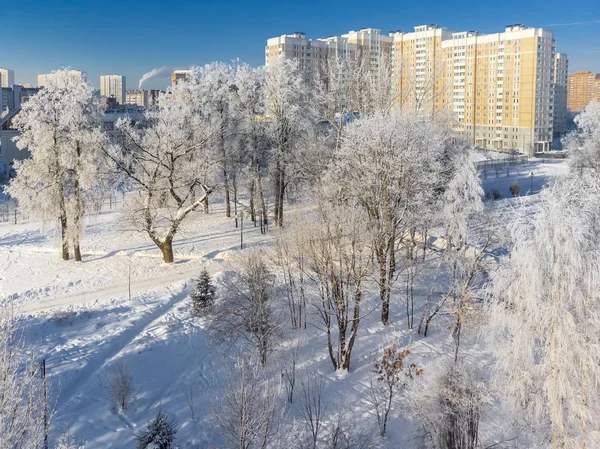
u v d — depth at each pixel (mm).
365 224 29031
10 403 14711
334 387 26047
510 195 72000
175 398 24562
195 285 34156
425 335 31438
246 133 53125
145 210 43250
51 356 26297
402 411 23953
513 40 126812
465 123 138500
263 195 56562
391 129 32156
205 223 56062
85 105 43719
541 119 129375
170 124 45531
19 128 43031
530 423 21516
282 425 21328
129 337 29953
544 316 20188
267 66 56000
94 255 47219
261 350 26844
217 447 20266
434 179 32031
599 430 19672
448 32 141000
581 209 20359
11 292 37875
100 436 21359
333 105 48250
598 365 19469
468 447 20422
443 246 38438
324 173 40969
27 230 57094
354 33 139250
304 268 32375
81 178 42375
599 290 19469
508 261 23000
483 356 28578
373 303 35156
